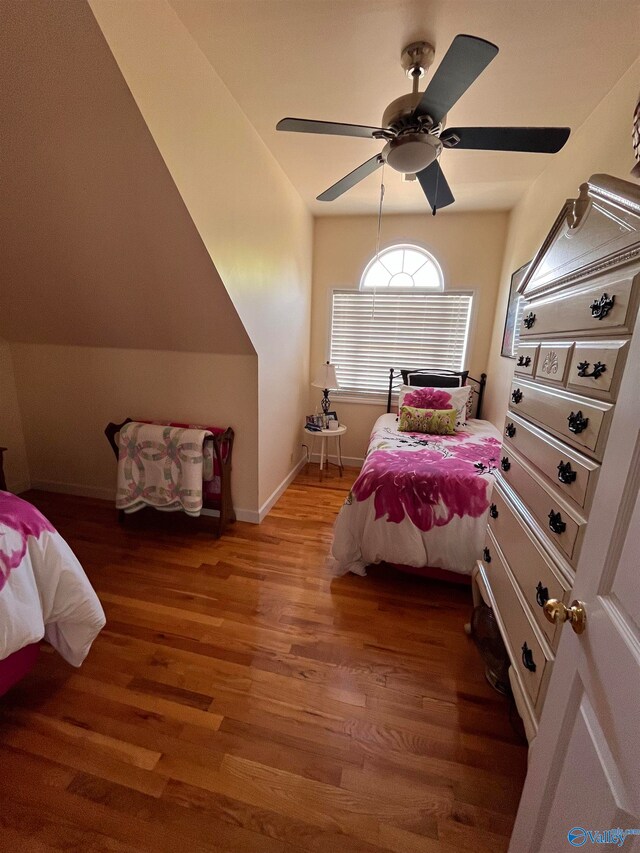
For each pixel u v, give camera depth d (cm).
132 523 269
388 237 358
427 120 141
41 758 118
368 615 186
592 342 87
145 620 178
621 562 59
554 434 103
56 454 307
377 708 138
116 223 173
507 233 329
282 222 273
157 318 231
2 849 98
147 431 245
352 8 134
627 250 75
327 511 296
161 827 103
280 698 141
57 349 280
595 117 185
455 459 226
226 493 260
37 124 137
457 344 371
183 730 128
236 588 203
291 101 189
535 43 147
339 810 108
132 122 132
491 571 147
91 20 108
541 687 96
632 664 51
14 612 118
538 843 74
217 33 148
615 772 51
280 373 298
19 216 176
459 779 116
